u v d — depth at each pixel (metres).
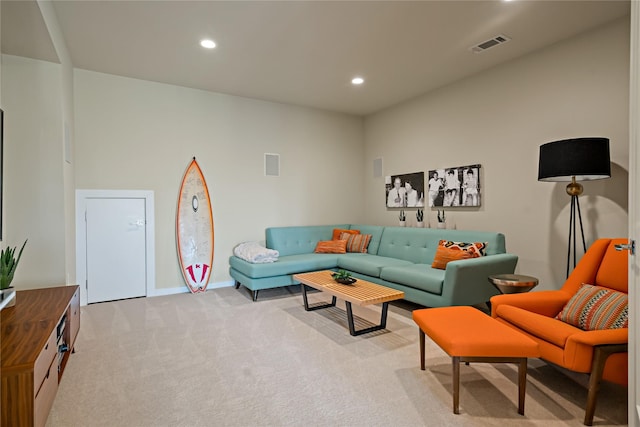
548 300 2.39
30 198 2.88
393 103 5.33
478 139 4.14
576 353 1.79
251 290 4.33
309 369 2.37
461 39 3.31
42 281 2.90
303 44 3.38
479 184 4.12
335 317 3.49
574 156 2.69
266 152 5.16
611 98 3.02
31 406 1.38
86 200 3.97
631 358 1.55
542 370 2.36
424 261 4.18
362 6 2.75
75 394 2.07
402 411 1.89
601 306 2.04
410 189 5.11
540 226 3.55
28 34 2.50
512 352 1.83
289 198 5.37
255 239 5.07
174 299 4.18
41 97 2.93
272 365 2.44
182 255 4.48
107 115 4.08
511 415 1.85
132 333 3.06
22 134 2.86
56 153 2.96
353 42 3.35
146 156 4.30
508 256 3.46
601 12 2.86
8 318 1.91
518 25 3.06
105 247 4.08
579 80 3.22
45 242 2.92
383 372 2.33
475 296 3.21
